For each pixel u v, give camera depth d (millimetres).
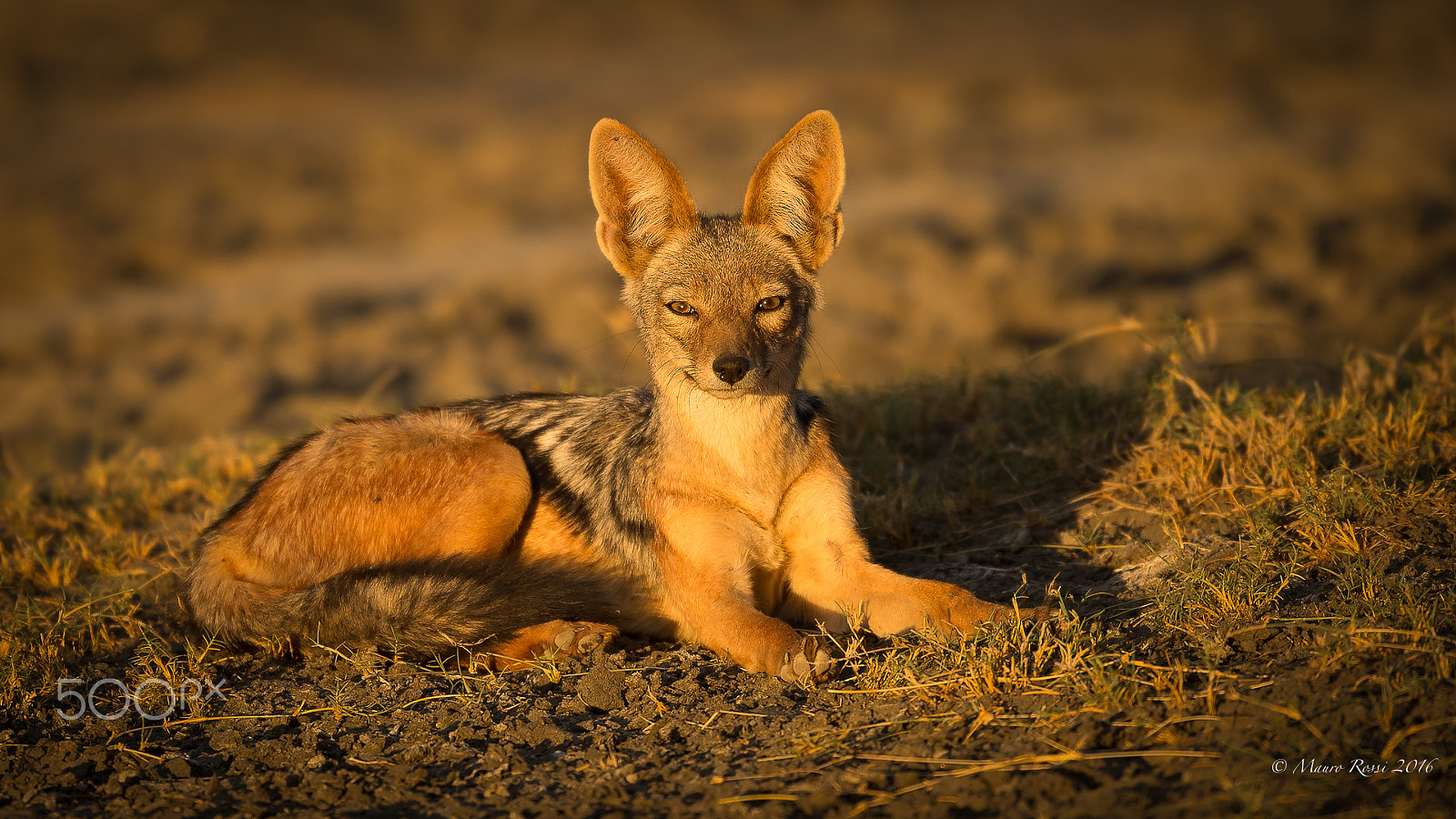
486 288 35719
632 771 6629
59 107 89312
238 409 25531
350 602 8352
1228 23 96812
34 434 24750
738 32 126812
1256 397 10914
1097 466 10805
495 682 8039
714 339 8469
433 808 6379
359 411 18453
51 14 112062
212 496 12656
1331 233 35781
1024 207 42688
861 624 8484
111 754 7215
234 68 102938
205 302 38969
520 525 9516
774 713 7250
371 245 48562
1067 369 18344
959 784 5945
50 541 11766
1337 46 80938
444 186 57188
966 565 9586
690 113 73312
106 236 48469
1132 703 6496
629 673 7957
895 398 13227
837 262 35000
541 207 53781
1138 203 42031
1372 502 8430
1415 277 29812
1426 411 10031
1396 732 5711
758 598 9078
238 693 8086
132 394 27797
